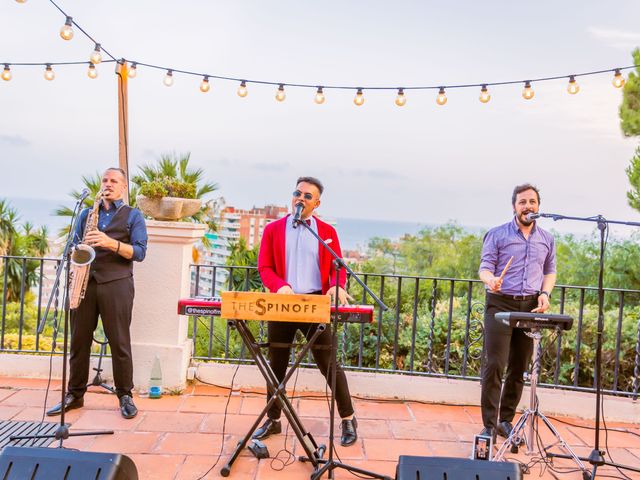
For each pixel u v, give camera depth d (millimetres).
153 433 3848
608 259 8578
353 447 3777
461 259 12234
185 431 3900
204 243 8086
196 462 3453
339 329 6449
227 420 4121
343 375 3764
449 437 4016
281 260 3623
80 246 3424
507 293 3797
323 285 3605
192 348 4980
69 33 4105
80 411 4160
